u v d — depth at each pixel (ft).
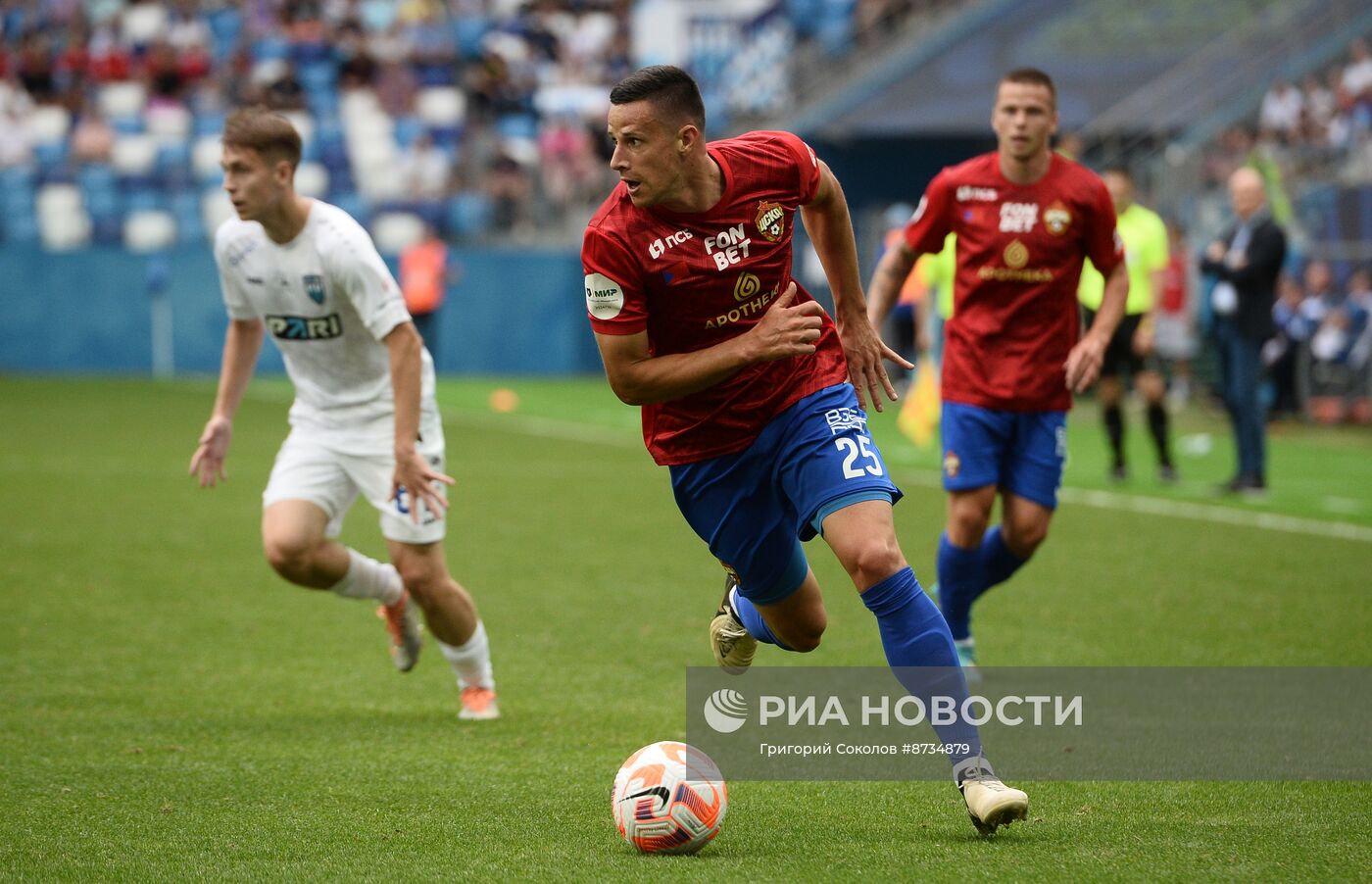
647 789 44.86
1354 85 276.21
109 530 114.62
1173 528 117.70
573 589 94.27
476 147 330.13
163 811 49.93
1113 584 94.63
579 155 328.49
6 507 125.59
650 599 91.25
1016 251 70.74
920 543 113.19
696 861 44.27
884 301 74.95
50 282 293.23
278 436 185.57
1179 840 45.98
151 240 307.17
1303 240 239.30
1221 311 136.98
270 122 61.67
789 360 51.03
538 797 52.13
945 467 72.49
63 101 323.57
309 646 79.00
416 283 257.96
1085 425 212.64
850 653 77.20
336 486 66.13
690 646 78.84
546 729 62.39
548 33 362.53
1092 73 305.94
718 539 52.95
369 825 48.39
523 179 320.91
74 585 93.66
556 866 43.86
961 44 320.91
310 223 62.90
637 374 48.39
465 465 162.09
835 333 53.11
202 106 321.73
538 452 174.91
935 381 165.89
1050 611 86.63
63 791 52.44
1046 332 71.31
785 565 53.01
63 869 43.75
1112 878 41.91
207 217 310.65
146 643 78.59
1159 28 314.14
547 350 304.71
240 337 67.82
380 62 341.21
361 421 65.67
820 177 50.88
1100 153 287.89
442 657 77.30
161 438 180.75
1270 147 262.67
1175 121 282.36
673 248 48.01
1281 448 180.34
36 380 274.16
